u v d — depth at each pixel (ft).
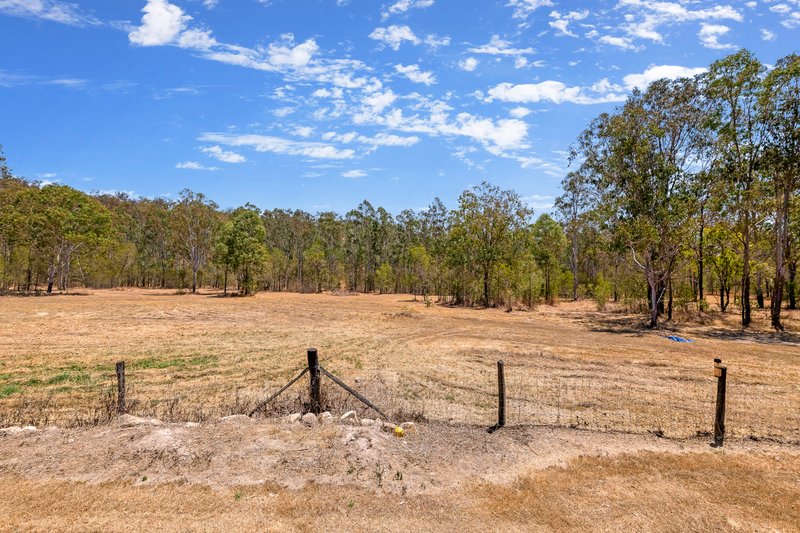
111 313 97.96
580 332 74.18
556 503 16.94
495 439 23.21
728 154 79.41
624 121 82.99
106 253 181.98
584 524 15.57
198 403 31.94
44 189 166.91
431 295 175.63
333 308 118.93
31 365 45.50
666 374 42.39
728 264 99.30
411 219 236.22
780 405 31.63
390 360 49.34
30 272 178.81
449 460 20.33
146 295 175.52
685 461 20.99
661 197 77.71
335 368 45.03
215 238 197.88
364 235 227.20
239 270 174.91
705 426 26.50
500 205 132.67
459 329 76.18
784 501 17.33
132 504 15.51
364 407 28.68
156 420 23.81
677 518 16.02
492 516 15.92
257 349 55.98
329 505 15.93
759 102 74.90
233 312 105.40
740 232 84.28
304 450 19.76
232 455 19.16
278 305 128.06
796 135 70.23
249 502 15.87
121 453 19.03
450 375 41.93
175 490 16.47
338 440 20.72
